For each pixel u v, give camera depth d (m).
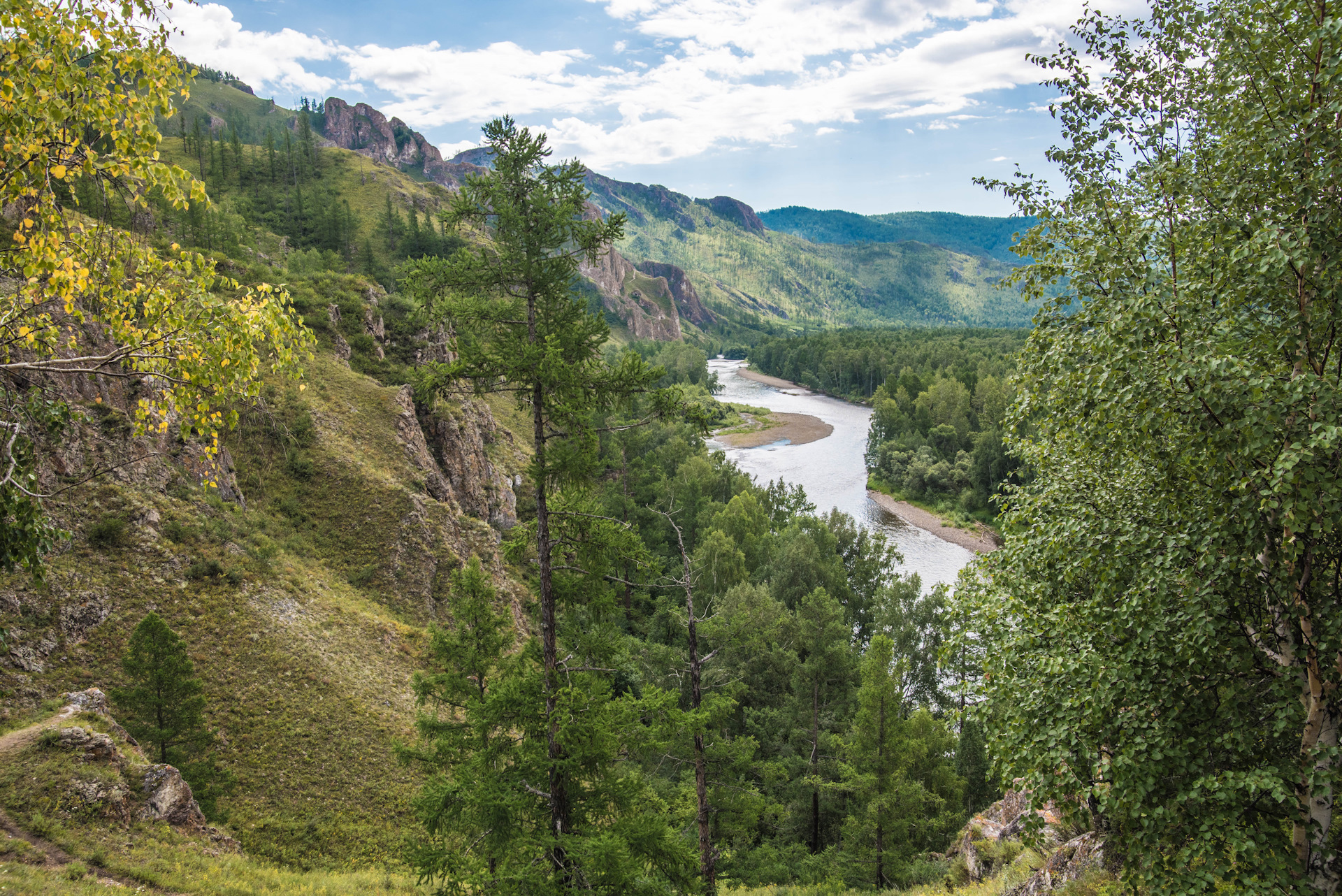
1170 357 10.05
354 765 30.19
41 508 9.72
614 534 15.57
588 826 15.46
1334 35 9.20
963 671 37.34
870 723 29.30
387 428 57.16
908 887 25.36
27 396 9.72
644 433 58.66
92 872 18.09
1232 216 11.27
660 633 47.03
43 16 7.76
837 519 68.19
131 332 9.34
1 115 7.65
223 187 170.38
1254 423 8.76
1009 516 14.82
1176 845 9.87
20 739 21.56
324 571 43.34
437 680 23.84
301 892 20.64
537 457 14.84
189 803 22.84
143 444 38.38
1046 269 13.97
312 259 121.25
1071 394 13.42
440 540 49.66
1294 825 9.76
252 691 31.28
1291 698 9.21
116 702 23.61
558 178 14.47
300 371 10.55
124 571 32.53
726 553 54.47
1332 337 9.55
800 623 42.50
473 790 14.45
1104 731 10.59
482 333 14.98
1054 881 14.03
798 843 31.95
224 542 37.72
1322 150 9.66
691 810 24.25
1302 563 9.39
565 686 14.86
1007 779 13.04
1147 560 10.98
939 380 136.75
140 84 8.52
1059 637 12.30
